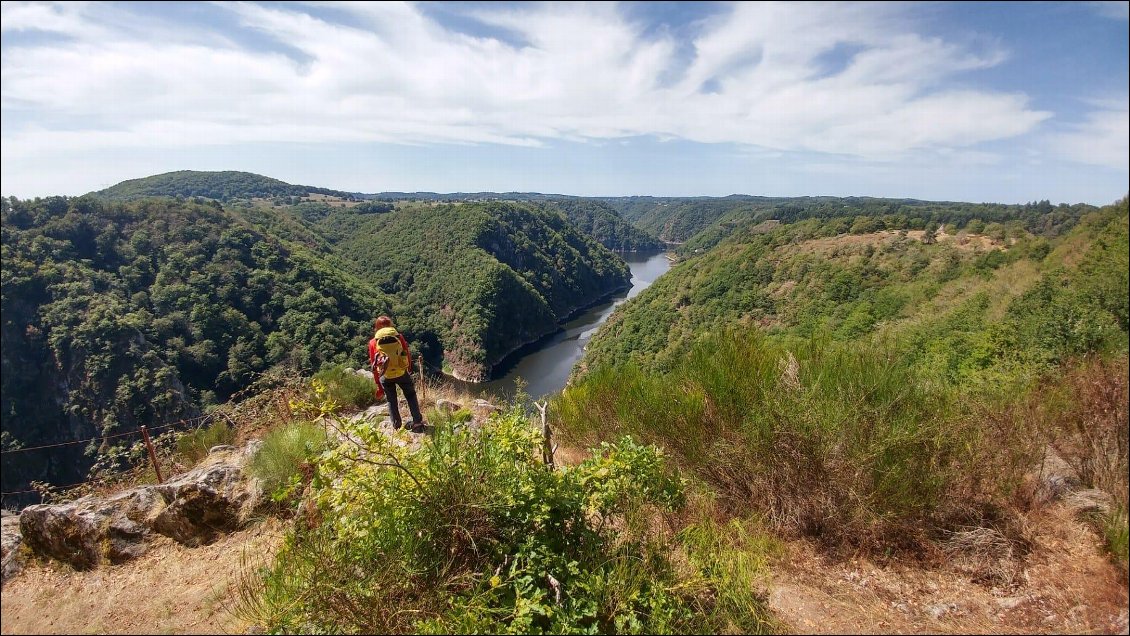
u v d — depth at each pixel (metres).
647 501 3.26
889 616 2.75
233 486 4.29
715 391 4.18
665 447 4.14
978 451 3.46
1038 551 2.98
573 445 5.20
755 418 3.75
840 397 3.63
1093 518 3.09
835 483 3.40
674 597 2.67
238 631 2.93
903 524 3.22
